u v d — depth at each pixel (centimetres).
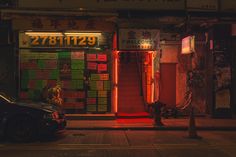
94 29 1733
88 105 1831
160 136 1445
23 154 1113
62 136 1433
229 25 1838
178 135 1472
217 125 1667
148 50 1789
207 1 1759
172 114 1872
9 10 1602
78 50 1814
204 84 1908
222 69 1848
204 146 1250
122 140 1354
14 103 1345
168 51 1905
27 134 1315
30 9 1617
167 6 1756
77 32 1769
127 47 1777
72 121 1755
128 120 1794
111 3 1745
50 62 1809
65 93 1820
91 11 1636
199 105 1911
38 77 1808
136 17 1744
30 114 1320
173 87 1920
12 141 1326
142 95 2012
